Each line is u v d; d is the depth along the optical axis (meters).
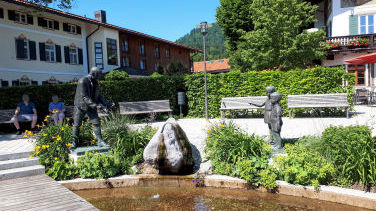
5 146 6.93
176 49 34.59
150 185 5.03
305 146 5.02
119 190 4.88
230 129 5.74
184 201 4.27
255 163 4.71
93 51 22.25
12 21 17.08
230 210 3.88
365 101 14.98
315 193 4.12
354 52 18.17
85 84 5.74
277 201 4.12
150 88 12.88
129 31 24.20
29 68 18.06
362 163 4.08
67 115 10.89
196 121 11.01
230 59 27.44
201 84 12.56
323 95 10.38
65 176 5.11
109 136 6.33
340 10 20.14
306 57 16.88
